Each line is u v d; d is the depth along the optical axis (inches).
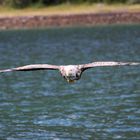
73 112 1146.0
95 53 2278.5
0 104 1266.0
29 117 1115.9
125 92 1359.5
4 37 3297.2
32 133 986.7
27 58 2214.6
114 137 944.9
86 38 2977.4
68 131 991.6
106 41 2768.2
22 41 3002.0
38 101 1288.1
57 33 3373.5
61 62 2044.8
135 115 1096.8
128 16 3846.0
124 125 1021.2
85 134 968.9
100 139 935.7
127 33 3132.4
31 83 1567.4
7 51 2527.1
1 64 2053.4
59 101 1280.8
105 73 1701.5
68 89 1445.6
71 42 2805.1
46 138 952.3
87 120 1069.8
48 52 2401.6
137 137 941.2
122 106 1190.3
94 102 1248.8
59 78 1641.2
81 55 2235.5
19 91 1438.2
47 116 1119.0
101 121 1057.5
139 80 1536.7
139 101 1237.1
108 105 1205.7
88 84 1513.3
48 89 1456.7
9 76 1718.8
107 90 1401.3
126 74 1660.9
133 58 2071.9
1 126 1044.5
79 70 474.0
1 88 1496.1
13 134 987.3
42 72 1775.3
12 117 1121.4
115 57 2124.8
